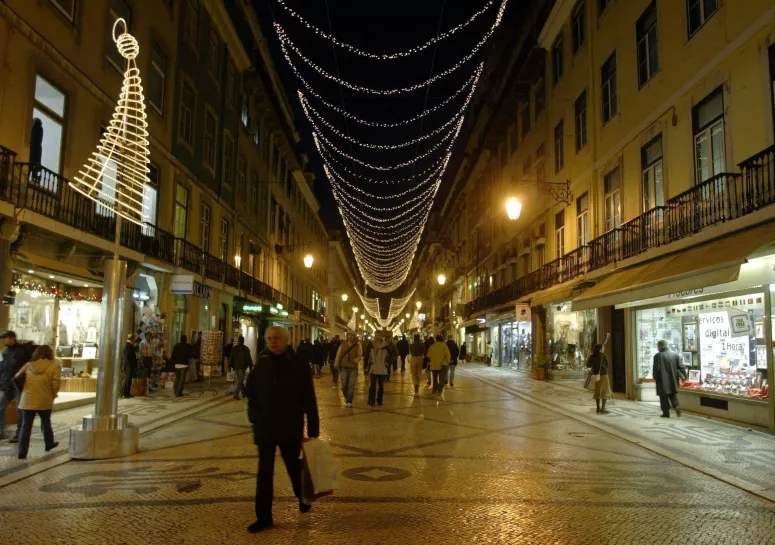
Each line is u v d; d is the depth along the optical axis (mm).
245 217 27797
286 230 39500
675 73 13367
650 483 6457
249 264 29172
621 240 15742
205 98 21828
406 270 74625
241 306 26141
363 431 9938
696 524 5004
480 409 13258
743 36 10844
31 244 11844
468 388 19125
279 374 4855
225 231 24719
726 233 10836
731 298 11188
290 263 40656
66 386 13398
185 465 7113
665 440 9156
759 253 8820
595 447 8633
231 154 25547
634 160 15562
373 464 7262
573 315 23328
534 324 25484
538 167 24938
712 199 11477
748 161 10016
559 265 21125
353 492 5906
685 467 7312
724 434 9789
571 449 8445
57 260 12781
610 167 17141
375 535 4605
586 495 5914
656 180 14492
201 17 21266
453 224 54875
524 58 26266
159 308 17297
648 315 14766
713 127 11961
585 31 19359
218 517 5027
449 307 59062
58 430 9586
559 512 5305
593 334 22109
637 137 15375
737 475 6793
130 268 15445
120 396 14641
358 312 109688
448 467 7129
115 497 5652
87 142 13719
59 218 12102
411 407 13633
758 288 10133
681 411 12656
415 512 5242
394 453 7988
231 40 24641
